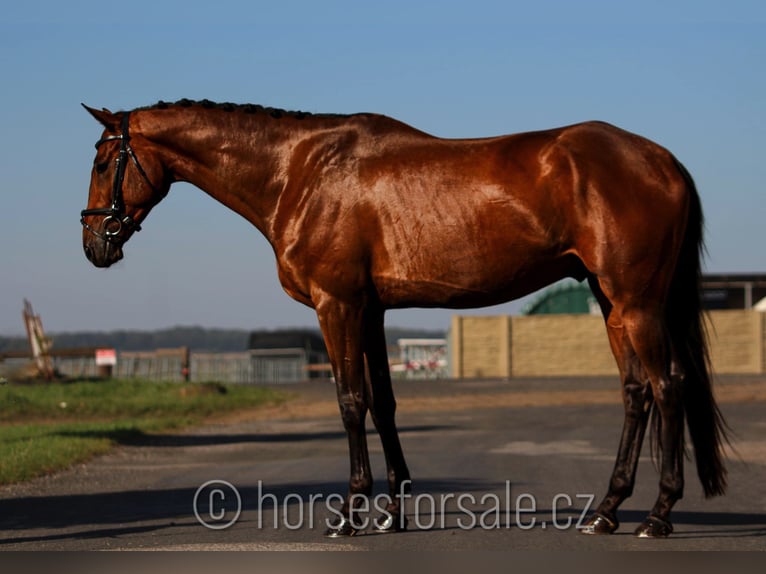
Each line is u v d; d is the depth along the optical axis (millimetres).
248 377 53812
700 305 7742
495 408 28156
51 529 8672
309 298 7961
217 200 8219
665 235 7430
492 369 50781
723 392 32656
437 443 17578
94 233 8203
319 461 14781
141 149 8156
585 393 33875
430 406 29391
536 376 49969
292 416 26359
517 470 13016
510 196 7488
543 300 54938
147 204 8250
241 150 8016
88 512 9734
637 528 7691
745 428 20078
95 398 29578
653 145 7598
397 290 7727
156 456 16047
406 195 7652
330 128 7918
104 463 14867
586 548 7234
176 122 8125
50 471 13578
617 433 19406
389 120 7957
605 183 7402
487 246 7527
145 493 11242
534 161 7523
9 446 15781
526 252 7527
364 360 8078
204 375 53969
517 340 50531
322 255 7746
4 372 34031
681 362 7688
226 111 8141
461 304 7777
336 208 7746
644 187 7418
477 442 17703
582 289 54688
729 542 7398
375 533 8016
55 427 21141
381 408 8078
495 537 7758
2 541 8078
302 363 57344
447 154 7719
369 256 7734
